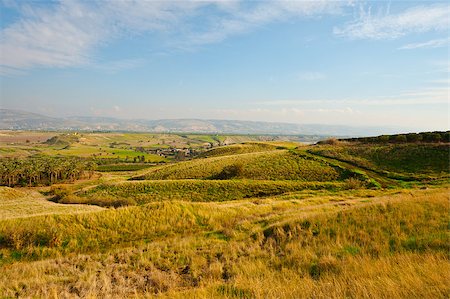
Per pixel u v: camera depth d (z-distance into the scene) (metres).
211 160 79.00
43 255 17.19
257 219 20.58
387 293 7.11
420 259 9.80
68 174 103.31
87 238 19.19
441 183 39.97
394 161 55.97
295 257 12.19
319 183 48.28
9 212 34.94
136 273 12.64
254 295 8.58
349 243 12.83
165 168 84.06
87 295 9.98
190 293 9.30
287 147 107.19
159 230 20.77
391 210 15.91
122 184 58.34
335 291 7.87
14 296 10.65
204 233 18.84
